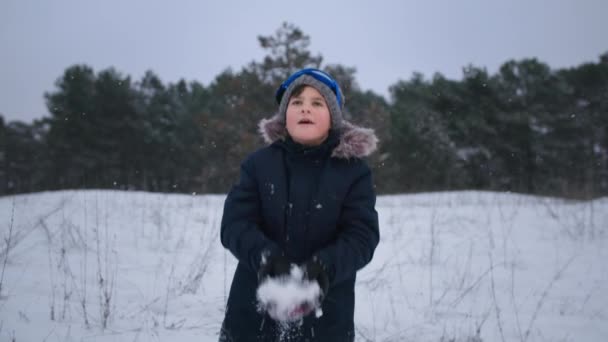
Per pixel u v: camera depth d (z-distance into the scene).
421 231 7.06
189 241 5.74
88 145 30.69
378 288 4.20
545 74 33.62
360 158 1.82
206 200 10.21
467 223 7.70
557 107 33.31
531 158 31.31
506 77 33.91
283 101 1.86
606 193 12.98
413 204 11.02
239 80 21.08
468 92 32.53
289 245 1.74
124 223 6.61
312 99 1.78
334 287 1.77
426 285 4.30
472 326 3.25
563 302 3.87
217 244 5.68
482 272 4.80
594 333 3.17
